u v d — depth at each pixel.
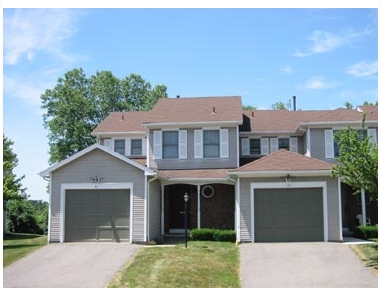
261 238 21.73
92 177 22.67
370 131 26.91
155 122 27.50
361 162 16.91
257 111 32.62
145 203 22.19
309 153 27.09
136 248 20.56
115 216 22.39
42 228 35.25
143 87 51.91
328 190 21.70
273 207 21.89
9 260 19.02
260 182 22.05
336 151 26.89
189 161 27.38
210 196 27.03
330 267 17.03
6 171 25.30
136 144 30.53
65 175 22.83
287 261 18.00
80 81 48.47
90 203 22.59
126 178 22.50
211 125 27.38
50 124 44.72
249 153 29.61
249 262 18.00
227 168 27.08
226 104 29.38
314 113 31.66
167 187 27.58
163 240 23.48
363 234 22.75
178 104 29.91
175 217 27.38
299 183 21.83
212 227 26.77
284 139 29.62
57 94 45.75
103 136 30.73
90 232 22.44
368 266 16.94
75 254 19.69
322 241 21.47
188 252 19.12
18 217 34.06
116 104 49.31
